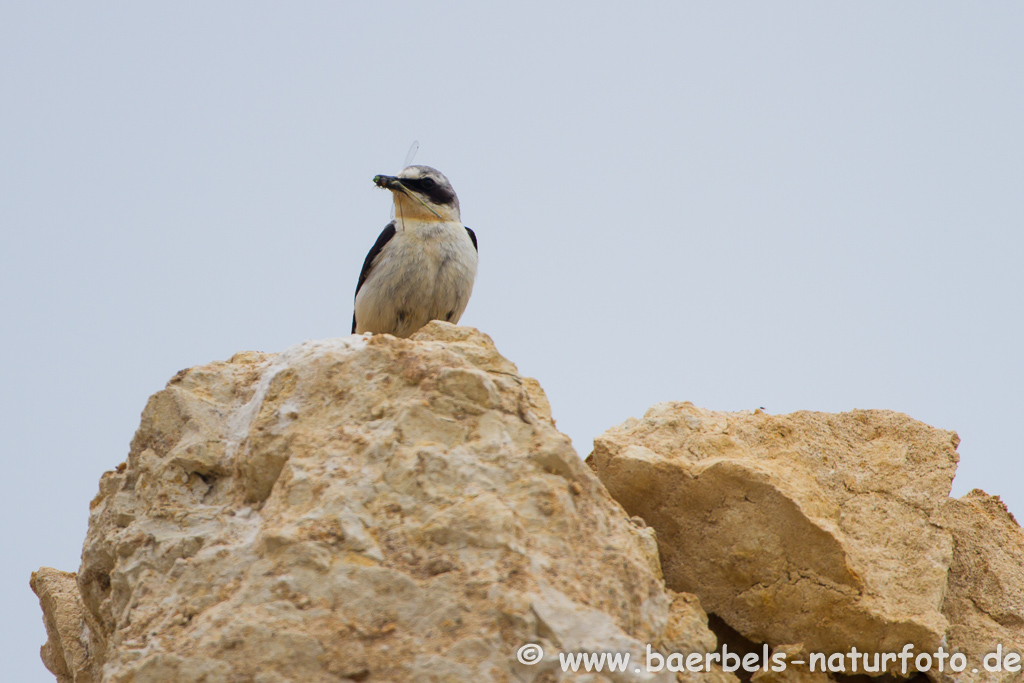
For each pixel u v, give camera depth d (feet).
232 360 43.06
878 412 46.09
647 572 35.17
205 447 38.06
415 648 31.09
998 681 39.40
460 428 36.04
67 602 46.11
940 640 38.19
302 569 32.14
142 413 39.50
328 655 30.86
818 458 43.68
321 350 38.96
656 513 41.06
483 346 40.65
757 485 39.60
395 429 35.53
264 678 30.48
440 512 33.58
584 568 33.91
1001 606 42.34
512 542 32.99
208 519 36.60
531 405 39.27
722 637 39.91
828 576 38.78
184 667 30.71
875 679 39.27
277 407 37.63
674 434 43.70
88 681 43.11
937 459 44.04
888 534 41.37
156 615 33.60
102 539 38.91
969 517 44.19
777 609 39.04
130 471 39.17
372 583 32.01
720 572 39.78
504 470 35.14
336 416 36.88
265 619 31.27
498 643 31.12
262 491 36.42
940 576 40.11
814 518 39.22
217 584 33.58
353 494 33.88
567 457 35.91
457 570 32.42
